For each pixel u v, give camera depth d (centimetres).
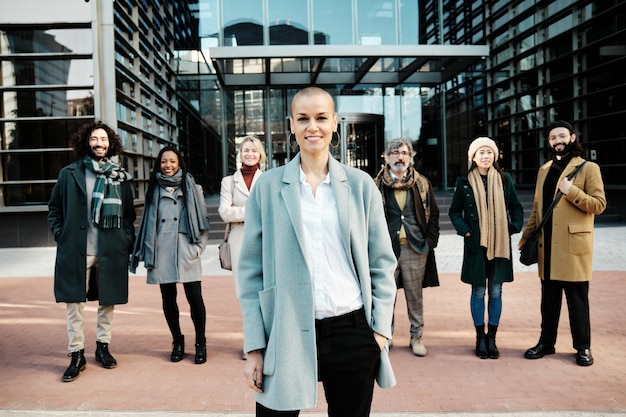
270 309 176
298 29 1580
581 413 290
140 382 356
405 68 1525
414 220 410
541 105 1577
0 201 1116
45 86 1100
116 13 1134
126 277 392
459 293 627
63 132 1112
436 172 1728
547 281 391
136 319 537
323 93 183
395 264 193
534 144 1642
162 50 1531
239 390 340
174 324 405
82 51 1100
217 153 1670
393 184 404
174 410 307
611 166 1321
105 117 1095
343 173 187
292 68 1542
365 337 180
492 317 401
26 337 475
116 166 397
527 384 340
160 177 401
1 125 1109
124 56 1195
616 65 1291
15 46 1102
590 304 550
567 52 1471
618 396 316
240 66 1509
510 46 1719
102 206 379
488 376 356
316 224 180
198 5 1606
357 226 183
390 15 1602
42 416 297
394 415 293
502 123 1809
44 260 967
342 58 1345
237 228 409
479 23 1767
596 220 1288
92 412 301
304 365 171
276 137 1673
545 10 1556
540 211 395
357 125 1533
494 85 1809
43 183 1117
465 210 411
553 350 399
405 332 474
